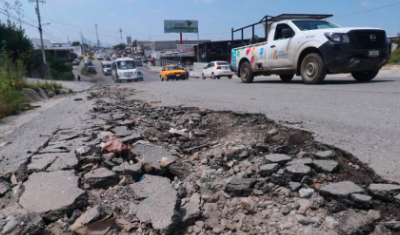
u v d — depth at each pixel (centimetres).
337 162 256
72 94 978
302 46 772
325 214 195
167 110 547
